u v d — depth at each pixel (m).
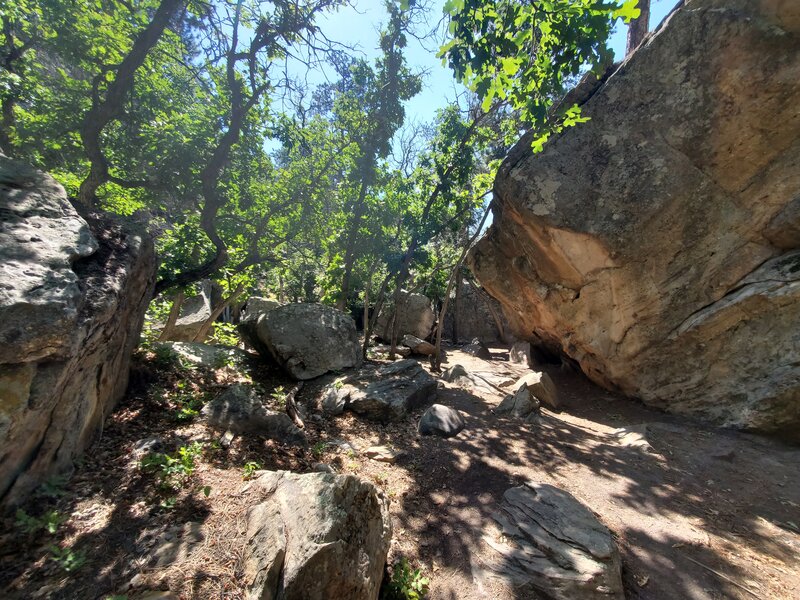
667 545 3.62
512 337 21.67
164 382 5.68
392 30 11.09
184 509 3.14
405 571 3.30
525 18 3.95
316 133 11.99
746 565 3.37
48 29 7.19
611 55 3.88
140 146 8.41
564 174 7.33
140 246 4.27
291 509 2.89
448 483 4.68
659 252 6.84
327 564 2.52
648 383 7.34
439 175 11.35
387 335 18.39
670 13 6.84
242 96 8.19
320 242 14.26
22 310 2.43
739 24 5.89
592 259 7.38
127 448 3.90
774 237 6.09
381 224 12.77
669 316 6.92
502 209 8.65
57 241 3.23
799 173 5.85
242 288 12.30
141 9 7.79
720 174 6.37
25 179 3.66
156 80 8.59
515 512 3.98
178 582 2.42
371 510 3.14
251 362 8.01
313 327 8.25
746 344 6.14
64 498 3.01
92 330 3.01
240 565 2.60
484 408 7.29
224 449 4.36
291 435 5.06
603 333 7.86
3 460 2.58
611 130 7.10
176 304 11.70
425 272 15.98
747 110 6.03
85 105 7.68
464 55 4.34
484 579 3.26
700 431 6.09
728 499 4.38
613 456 5.42
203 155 8.64
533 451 5.52
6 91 7.01
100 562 2.51
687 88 6.45
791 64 5.65
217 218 10.55
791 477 4.76
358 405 6.50
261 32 7.69
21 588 2.27
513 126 10.56
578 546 3.39
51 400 2.76
